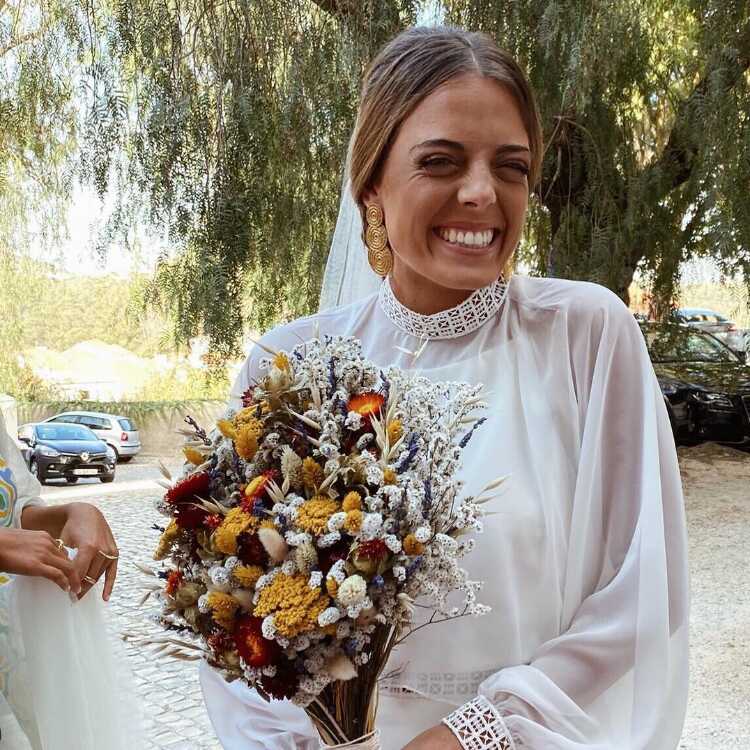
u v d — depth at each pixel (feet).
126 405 53.67
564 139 20.57
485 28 16.06
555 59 16.46
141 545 22.20
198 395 55.77
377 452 2.58
